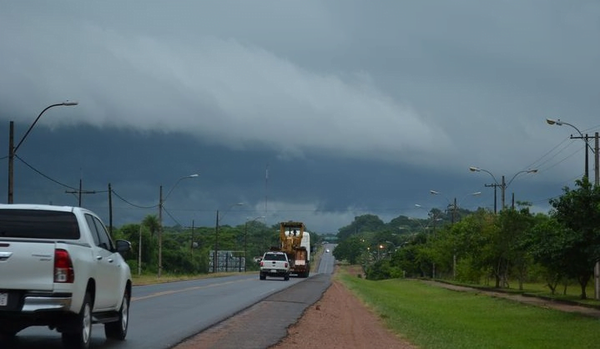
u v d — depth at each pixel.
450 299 49.16
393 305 36.75
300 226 78.62
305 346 16.42
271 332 18.59
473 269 61.69
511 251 53.88
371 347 17.16
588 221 33.12
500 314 35.25
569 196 33.19
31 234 13.23
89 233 13.64
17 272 12.11
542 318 32.53
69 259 12.30
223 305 27.72
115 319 15.38
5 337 15.40
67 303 12.27
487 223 60.28
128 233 97.44
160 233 67.06
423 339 19.59
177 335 17.16
